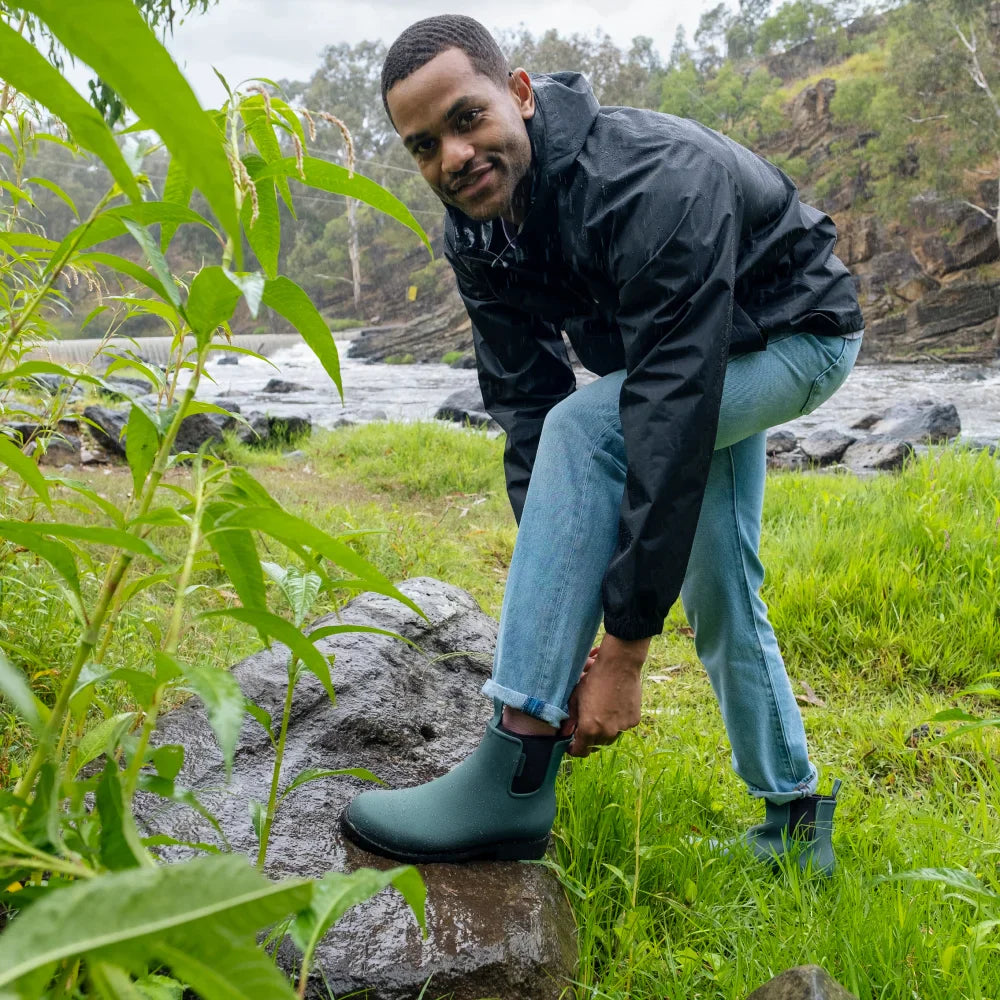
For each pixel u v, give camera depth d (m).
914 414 12.21
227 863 0.46
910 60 31.81
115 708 2.07
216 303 0.75
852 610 3.57
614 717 1.57
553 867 1.63
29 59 0.43
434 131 1.57
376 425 9.55
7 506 2.02
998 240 31.55
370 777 1.14
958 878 1.28
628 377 1.51
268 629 0.75
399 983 1.34
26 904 0.63
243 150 0.86
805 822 1.88
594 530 1.59
